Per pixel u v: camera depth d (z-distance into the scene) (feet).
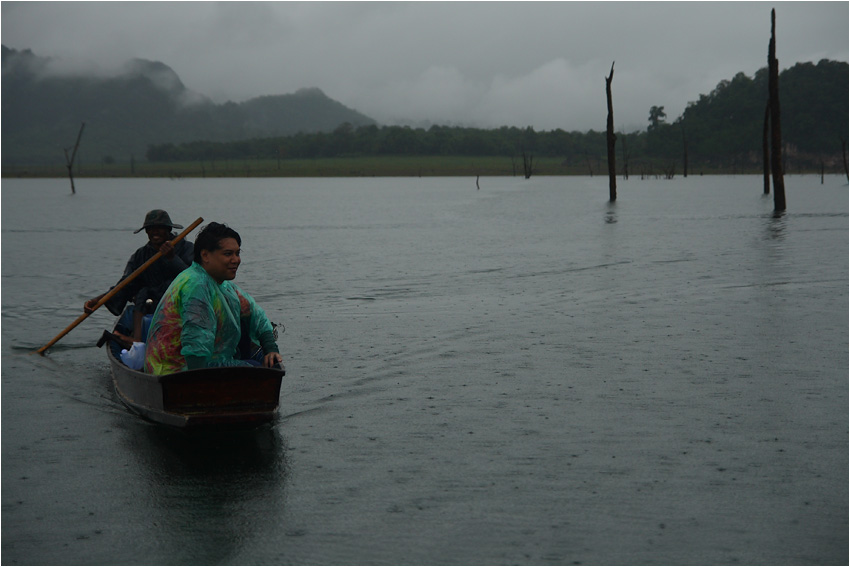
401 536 15.74
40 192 278.87
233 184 407.03
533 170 640.17
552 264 56.13
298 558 15.02
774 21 102.17
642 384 25.36
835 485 17.74
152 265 28.22
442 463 19.17
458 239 77.66
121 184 421.59
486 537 15.66
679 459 19.24
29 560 15.05
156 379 21.25
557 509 16.75
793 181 313.12
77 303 42.70
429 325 35.01
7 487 18.21
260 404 21.65
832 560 14.75
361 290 45.57
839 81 642.22
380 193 244.63
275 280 49.88
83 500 17.51
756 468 18.66
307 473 18.72
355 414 22.79
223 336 21.71
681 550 15.12
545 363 28.14
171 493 17.80
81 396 24.99
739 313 36.63
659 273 50.39
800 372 26.50
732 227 85.56
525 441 20.52
